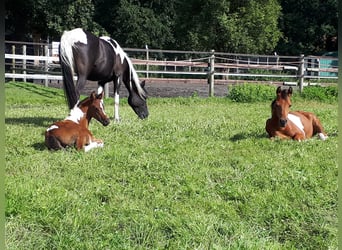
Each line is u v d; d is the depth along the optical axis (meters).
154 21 30.17
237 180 4.48
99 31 28.25
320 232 3.34
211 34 25.00
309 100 13.88
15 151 5.48
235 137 6.68
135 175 4.57
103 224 3.35
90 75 8.01
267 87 13.93
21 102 12.26
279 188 4.23
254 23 24.69
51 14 26.59
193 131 7.13
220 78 22.09
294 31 33.53
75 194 3.95
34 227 3.30
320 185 4.32
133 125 7.60
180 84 19.69
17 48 25.48
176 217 3.49
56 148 5.48
